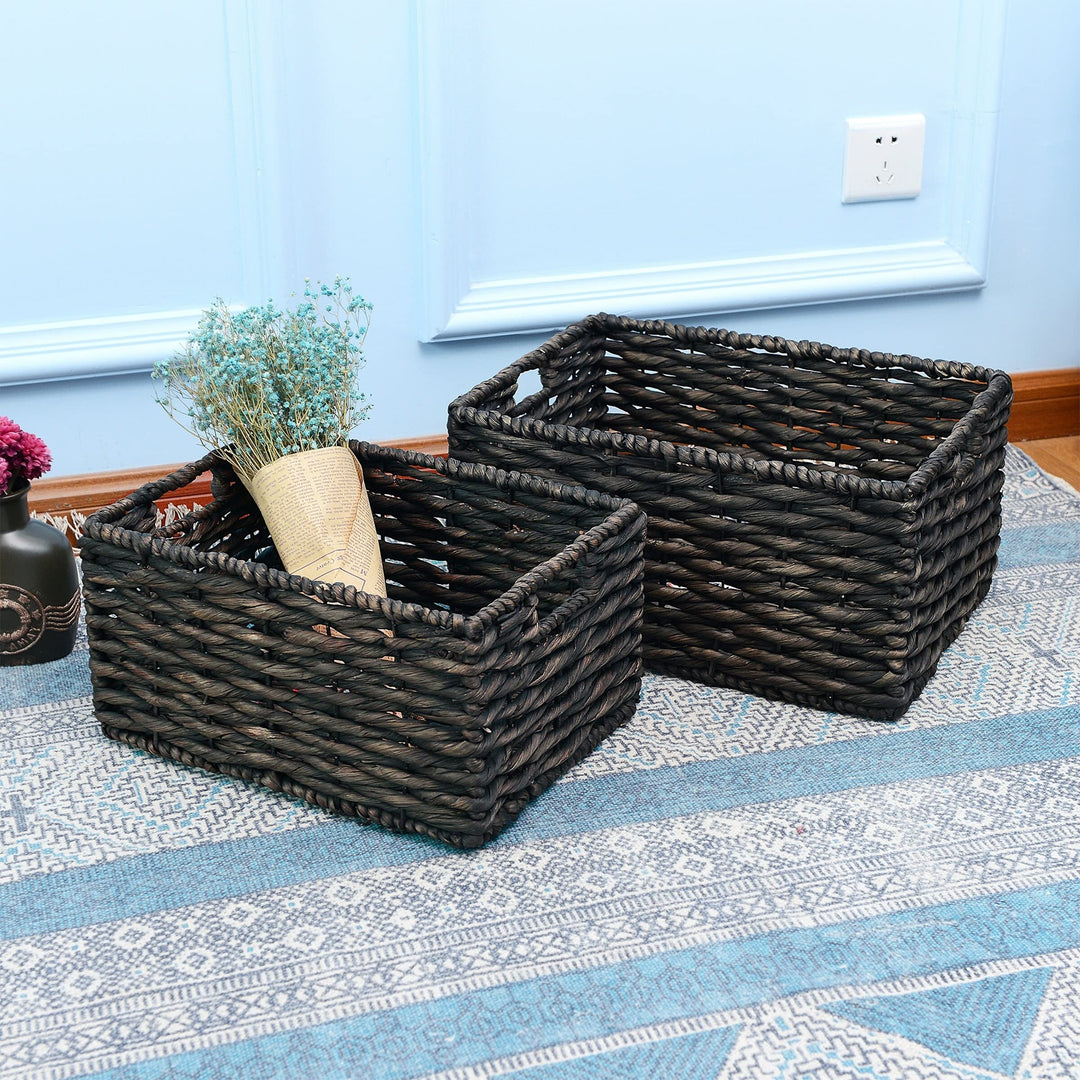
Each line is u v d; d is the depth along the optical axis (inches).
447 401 69.3
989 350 74.7
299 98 62.3
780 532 48.4
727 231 69.6
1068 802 45.8
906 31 67.8
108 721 48.8
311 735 44.4
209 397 49.6
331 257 65.3
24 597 53.1
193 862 43.6
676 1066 35.9
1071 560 61.7
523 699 42.7
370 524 49.9
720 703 51.6
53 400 64.1
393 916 41.2
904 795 46.2
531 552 50.2
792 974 38.9
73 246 62.2
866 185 69.7
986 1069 35.7
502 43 63.6
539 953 39.7
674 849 43.8
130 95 60.7
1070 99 70.6
